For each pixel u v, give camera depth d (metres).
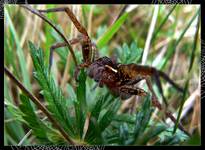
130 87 0.08
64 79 0.10
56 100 0.07
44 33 0.12
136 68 0.07
